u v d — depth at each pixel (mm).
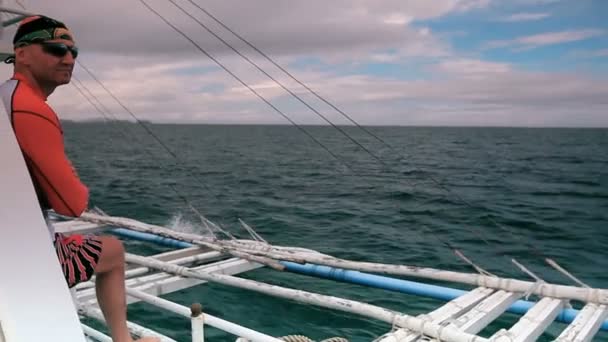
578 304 7457
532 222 17438
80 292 5953
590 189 28000
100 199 22297
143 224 10383
